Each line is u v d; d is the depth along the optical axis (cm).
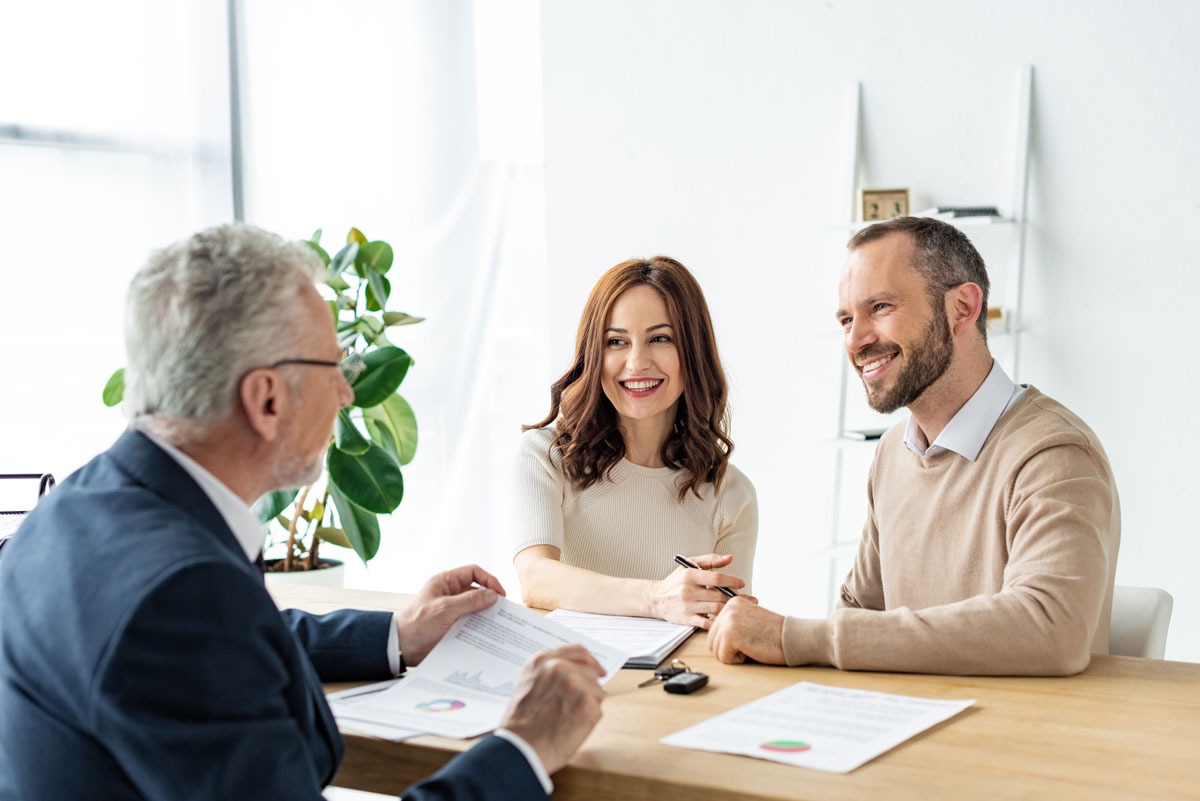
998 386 172
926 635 139
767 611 149
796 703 128
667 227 374
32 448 316
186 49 359
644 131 374
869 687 135
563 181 389
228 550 101
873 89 338
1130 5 299
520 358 457
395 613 148
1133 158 302
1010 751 112
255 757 88
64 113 322
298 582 294
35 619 92
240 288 101
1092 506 151
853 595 202
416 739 118
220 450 104
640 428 213
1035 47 313
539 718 107
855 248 177
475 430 446
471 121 441
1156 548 306
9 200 309
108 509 97
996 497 164
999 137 321
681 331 204
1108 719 122
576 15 380
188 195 361
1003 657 137
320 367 107
